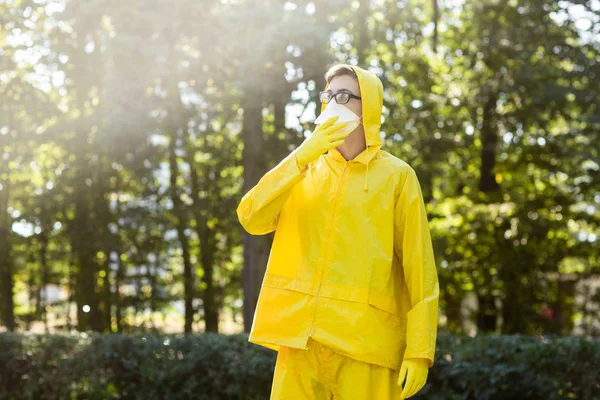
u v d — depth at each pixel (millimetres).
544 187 14109
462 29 13812
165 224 12805
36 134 11625
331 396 2666
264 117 12383
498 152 14023
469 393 5770
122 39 9344
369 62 11047
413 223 2648
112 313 13031
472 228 13531
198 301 14188
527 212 13172
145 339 6699
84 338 6883
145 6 9414
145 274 12789
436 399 5750
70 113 12703
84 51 11836
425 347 2535
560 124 13875
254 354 6301
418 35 12508
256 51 8617
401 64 12688
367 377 2590
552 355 5543
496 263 13391
